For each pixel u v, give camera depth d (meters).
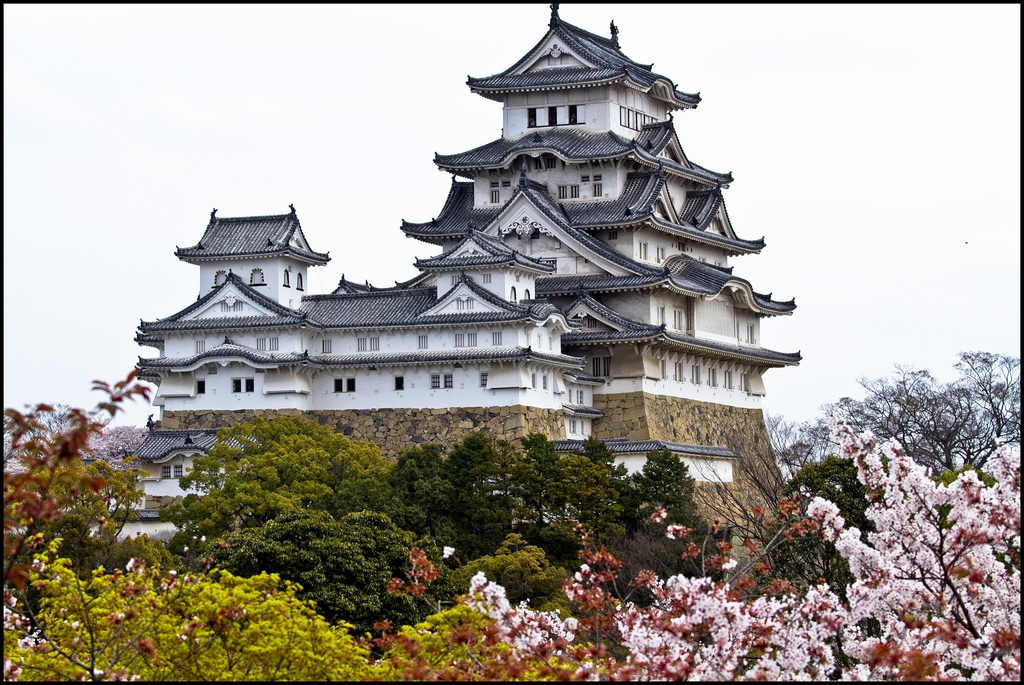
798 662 46.09
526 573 91.88
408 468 102.38
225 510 99.50
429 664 51.56
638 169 147.62
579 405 132.62
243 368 126.06
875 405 147.25
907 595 47.69
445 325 122.81
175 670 50.34
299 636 51.41
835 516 48.25
